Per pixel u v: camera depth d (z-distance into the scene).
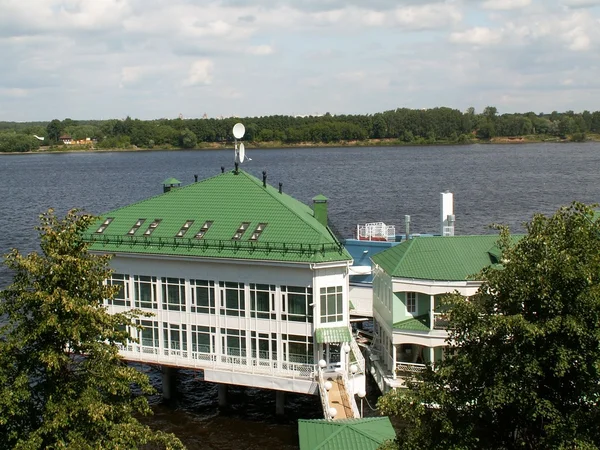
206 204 66.94
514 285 32.06
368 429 42.81
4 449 35.69
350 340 58.72
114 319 38.00
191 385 69.81
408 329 60.97
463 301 34.19
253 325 61.12
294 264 58.38
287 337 60.28
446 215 75.31
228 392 67.44
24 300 36.03
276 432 59.50
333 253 59.19
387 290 63.88
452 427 32.12
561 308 30.81
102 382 36.94
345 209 183.62
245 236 61.94
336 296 59.38
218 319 62.16
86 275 37.16
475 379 32.38
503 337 32.22
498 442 33.53
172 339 64.19
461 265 60.44
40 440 34.50
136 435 37.09
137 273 64.44
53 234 37.16
